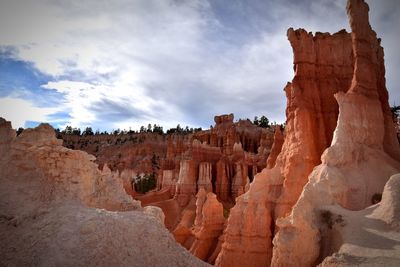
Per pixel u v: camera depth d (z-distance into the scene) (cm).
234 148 7994
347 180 2677
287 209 3219
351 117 2945
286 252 2319
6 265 1333
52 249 1386
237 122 10769
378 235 2034
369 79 3166
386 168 2792
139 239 1570
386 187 2288
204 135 10019
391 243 1925
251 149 9519
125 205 1962
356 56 3200
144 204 6938
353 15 3281
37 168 1686
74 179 1753
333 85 3719
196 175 7331
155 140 16362
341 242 2136
